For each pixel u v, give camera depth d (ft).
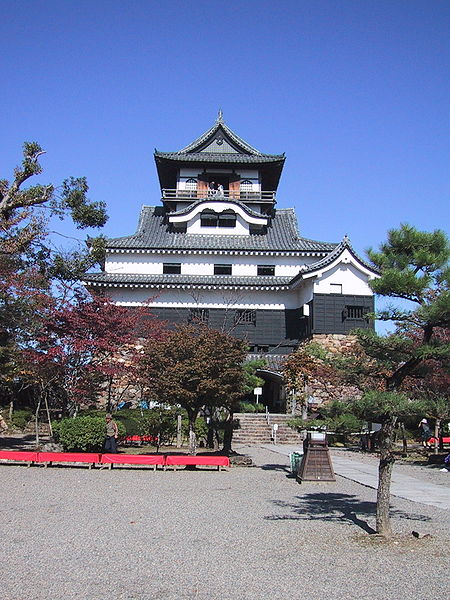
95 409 88.22
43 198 77.10
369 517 33.88
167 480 49.78
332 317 104.32
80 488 43.93
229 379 60.80
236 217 129.59
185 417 83.61
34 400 94.94
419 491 45.19
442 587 20.80
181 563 23.63
